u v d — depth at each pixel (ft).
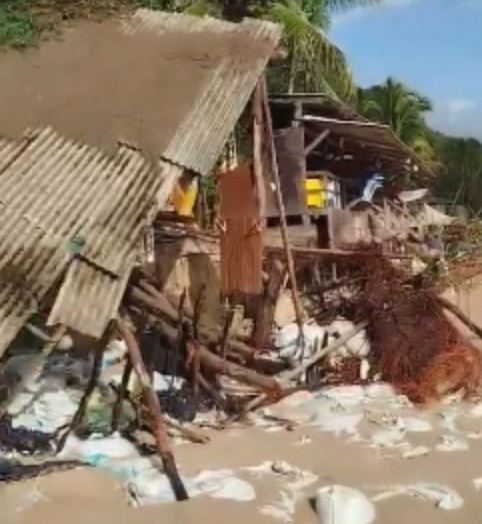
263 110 46.52
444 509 27.30
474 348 47.11
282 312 53.47
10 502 26.63
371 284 53.31
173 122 40.55
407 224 91.50
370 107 128.26
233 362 41.73
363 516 26.16
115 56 46.37
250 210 44.60
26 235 33.27
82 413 32.17
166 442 28.81
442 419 39.11
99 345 32.55
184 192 47.70
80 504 26.68
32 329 32.19
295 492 28.37
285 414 38.70
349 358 46.26
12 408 33.73
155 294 39.19
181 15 50.01
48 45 48.21
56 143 39.52
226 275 45.93
